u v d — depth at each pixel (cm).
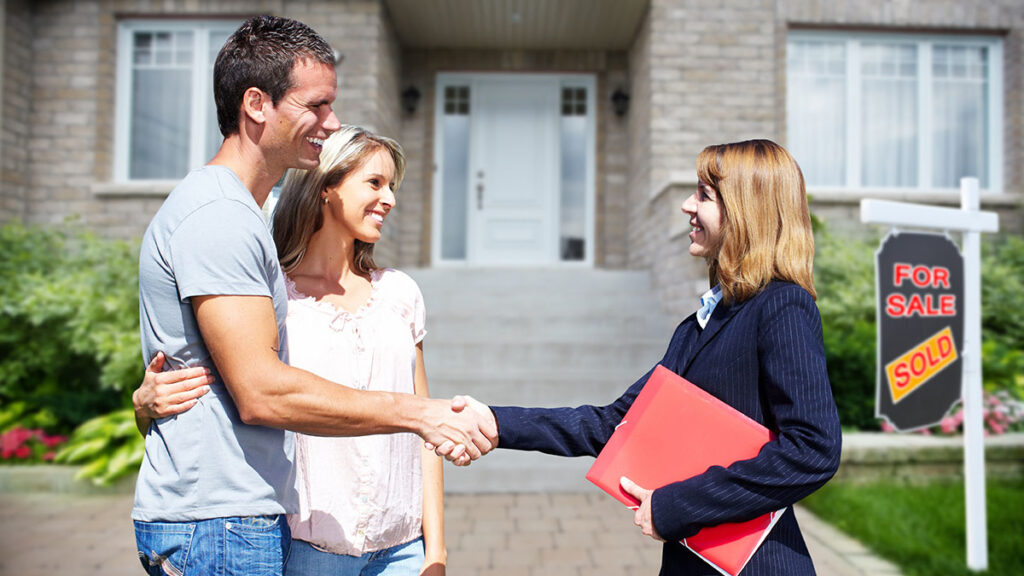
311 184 161
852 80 711
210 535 126
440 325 593
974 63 720
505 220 804
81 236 612
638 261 723
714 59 661
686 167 655
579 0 673
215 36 688
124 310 523
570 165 808
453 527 372
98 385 571
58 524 379
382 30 666
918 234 316
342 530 149
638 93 729
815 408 124
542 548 342
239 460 129
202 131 688
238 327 122
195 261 122
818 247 597
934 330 315
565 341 573
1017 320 568
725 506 126
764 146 145
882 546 327
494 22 722
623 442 144
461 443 146
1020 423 472
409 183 780
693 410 137
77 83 669
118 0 670
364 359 156
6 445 455
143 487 130
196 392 127
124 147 686
